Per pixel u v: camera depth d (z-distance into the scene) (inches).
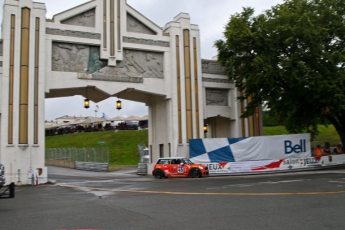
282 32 1040.8
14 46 909.8
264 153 1086.4
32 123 906.1
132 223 347.6
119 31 1026.1
